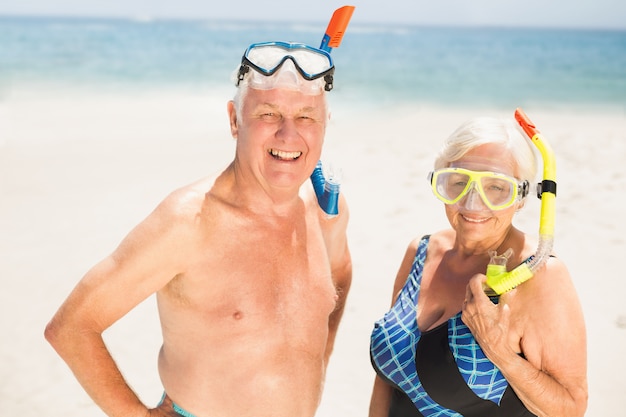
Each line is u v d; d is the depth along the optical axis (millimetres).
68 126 12461
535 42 64312
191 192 2078
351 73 26547
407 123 13531
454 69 29266
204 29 72750
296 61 2006
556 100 19188
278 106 2025
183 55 32344
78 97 17000
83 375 2088
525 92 21219
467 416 2164
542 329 2023
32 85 19875
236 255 2094
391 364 2297
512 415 2139
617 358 4441
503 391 2115
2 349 4680
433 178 2184
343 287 2727
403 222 6941
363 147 10562
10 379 4348
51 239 6617
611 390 4117
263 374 2109
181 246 2016
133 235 2025
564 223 6852
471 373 2111
